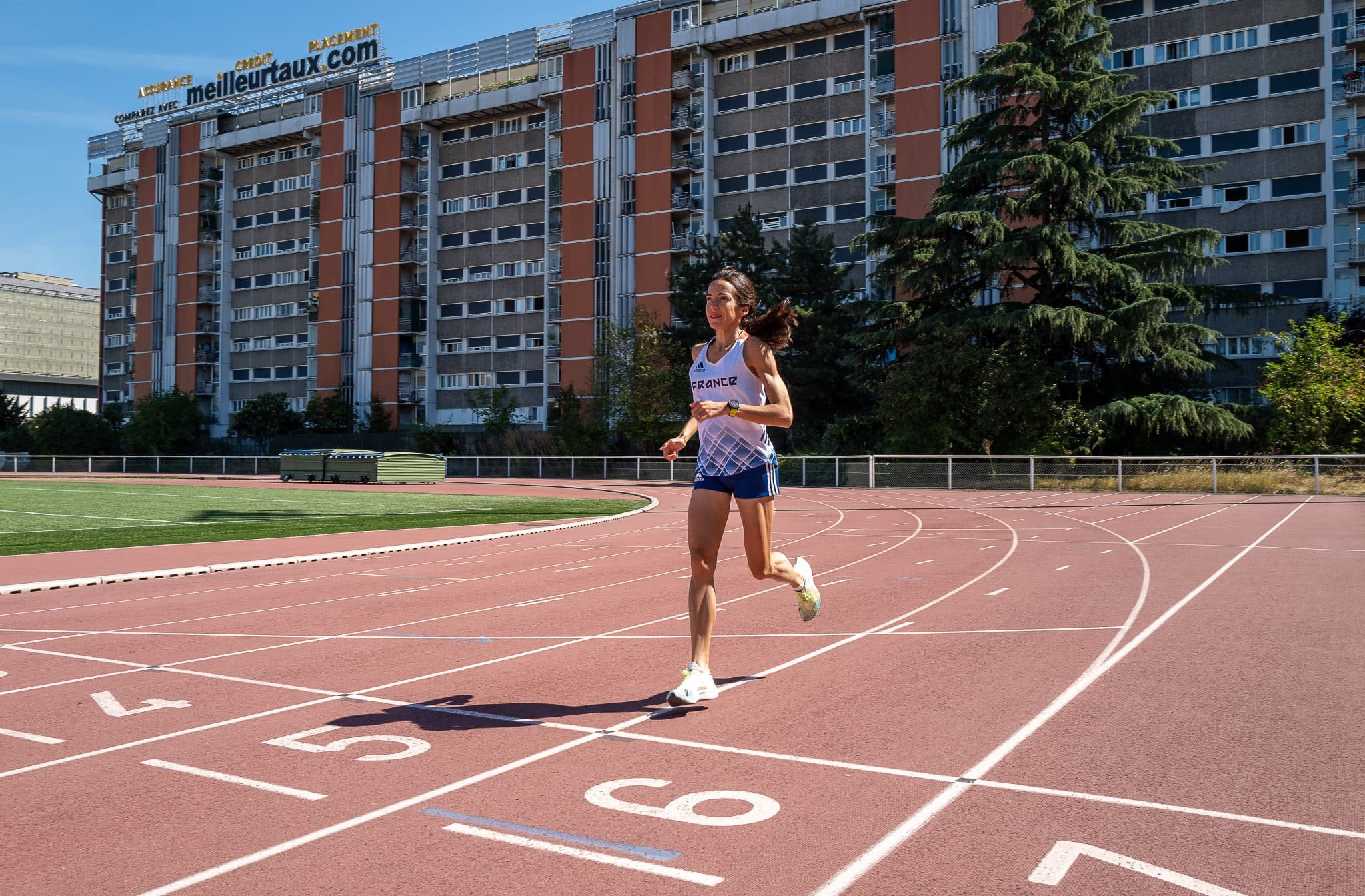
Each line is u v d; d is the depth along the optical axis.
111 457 66.31
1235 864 2.94
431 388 73.31
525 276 70.50
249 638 7.33
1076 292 37.00
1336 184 46.16
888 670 5.88
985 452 35.06
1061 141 34.31
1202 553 12.75
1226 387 47.88
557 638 7.16
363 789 3.71
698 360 5.09
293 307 81.62
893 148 57.59
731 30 61.16
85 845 3.17
